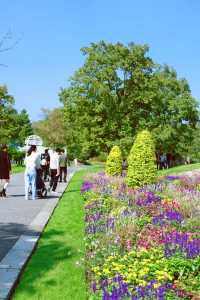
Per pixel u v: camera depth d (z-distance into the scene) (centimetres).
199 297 591
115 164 2675
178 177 2483
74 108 5012
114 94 4969
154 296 590
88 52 5022
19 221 1262
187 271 686
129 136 4925
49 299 650
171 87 5994
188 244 800
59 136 8600
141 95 4981
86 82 4881
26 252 875
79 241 1006
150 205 1241
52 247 948
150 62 5119
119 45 5059
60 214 1422
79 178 2997
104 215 1162
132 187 1844
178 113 5850
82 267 786
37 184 1858
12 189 2325
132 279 638
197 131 8088
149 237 868
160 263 700
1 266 771
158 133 5169
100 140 4944
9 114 6312
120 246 820
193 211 1170
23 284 711
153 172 1883
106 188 1783
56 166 2088
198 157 8281
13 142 6675
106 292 596
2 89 6069
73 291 684
